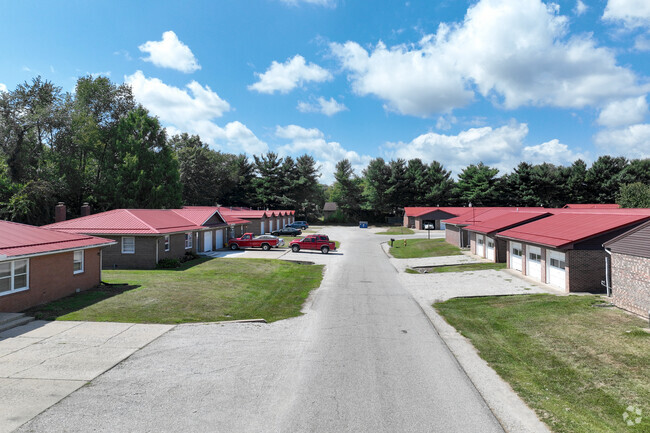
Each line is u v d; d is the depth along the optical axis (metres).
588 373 8.81
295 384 8.20
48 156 46.50
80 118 47.81
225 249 39.72
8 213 39.25
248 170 93.25
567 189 79.38
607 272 17.02
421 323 13.65
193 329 12.14
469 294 18.66
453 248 39.06
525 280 21.73
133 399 7.32
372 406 7.25
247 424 6.49
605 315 13.38
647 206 46.03
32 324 12.09
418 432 6.36
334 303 16.95
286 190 88.75
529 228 24.48
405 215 77.31
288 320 13.88
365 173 90.06
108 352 9.82
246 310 15.14
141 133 54.16
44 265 14.71
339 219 94.75
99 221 27.39
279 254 35.84
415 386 8.22
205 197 82.81
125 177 52.34
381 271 27.11
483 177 80.94
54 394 7.45
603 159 77.81
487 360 9.90
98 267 18.44
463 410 7.16
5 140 41.91
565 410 7.21
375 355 10.19
